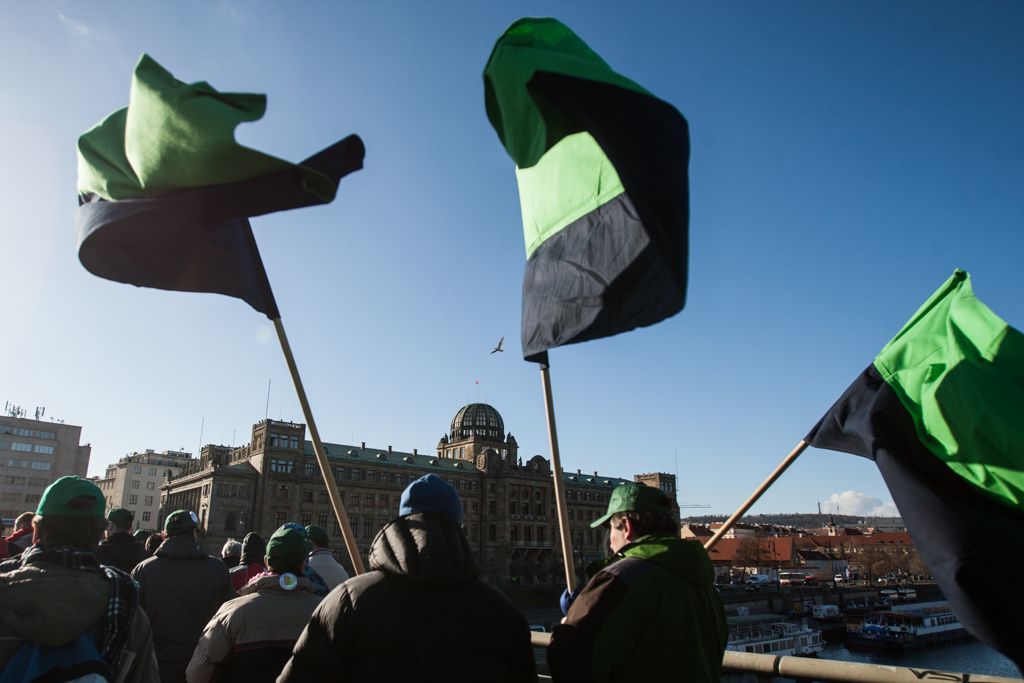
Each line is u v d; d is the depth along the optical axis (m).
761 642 64.31
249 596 5.14
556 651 3.59
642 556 3.76
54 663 3.54
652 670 3.50
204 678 4.91
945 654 74.38
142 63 3.85
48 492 4.02
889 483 4.76
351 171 3.81
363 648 3.33
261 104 3.62
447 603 3.46
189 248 5.01
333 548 100.25
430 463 117.19
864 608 104.75
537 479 123.19
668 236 3.30
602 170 4.45
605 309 4.11
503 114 4.60
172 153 3.73
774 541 177.25
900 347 5.27
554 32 4.42
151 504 148.25
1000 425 4.61
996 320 4.95
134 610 3.98
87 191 4.50
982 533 4.38
